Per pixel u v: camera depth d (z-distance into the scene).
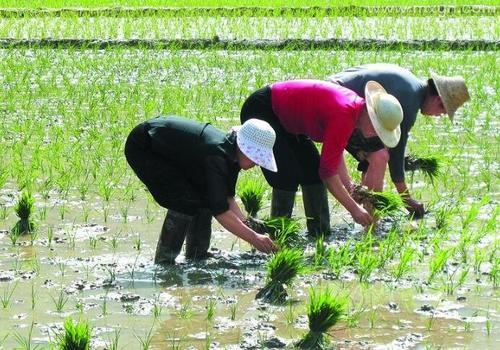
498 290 13.77
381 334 12.14
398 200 16.06
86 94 27.62
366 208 16.16
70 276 14.08
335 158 14.88
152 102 25.80
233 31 39.00
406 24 40.50
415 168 18.30
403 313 12.86
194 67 32.47
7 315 12.53
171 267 14.59
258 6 44.91
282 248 14.25
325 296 11.99
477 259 14.73
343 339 11.98
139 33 38.66
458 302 13.30
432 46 36.00
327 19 42.41
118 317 12.55
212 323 12.39
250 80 30.00
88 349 11.17
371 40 36.25
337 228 16.80
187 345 11.70
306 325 12.35
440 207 17.61
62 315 12.57
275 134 14.30
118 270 14.39
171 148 14.13
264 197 18.41
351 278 14.23
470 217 16.59
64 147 21.75
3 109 25.72
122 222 16.83
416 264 14.91
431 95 16.56
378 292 13.66
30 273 14.16
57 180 19.08
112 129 23.28
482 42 36.00
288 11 43.44
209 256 15.13
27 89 28.41
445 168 20.06
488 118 24.39
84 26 40.12
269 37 37.84
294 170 15.87
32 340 11.72
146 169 14.43
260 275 14.30
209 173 13.83
